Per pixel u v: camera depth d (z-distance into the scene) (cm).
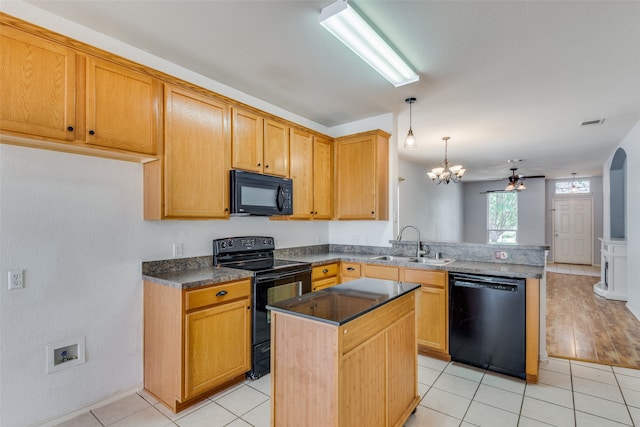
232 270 265
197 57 246
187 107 244
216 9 190
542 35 215
